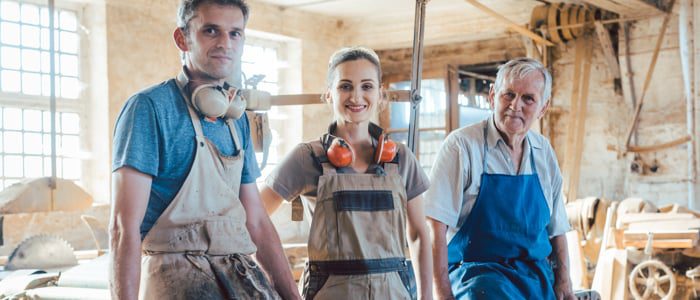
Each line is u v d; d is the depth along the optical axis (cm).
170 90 224
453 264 341
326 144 289
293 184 290
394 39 1052
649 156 911
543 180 351
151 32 834
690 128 861
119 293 206
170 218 216
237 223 228
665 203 895
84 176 802
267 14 977
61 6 785
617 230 630
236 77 343
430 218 326
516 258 338
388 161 290
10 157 737
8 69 738
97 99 799
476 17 990
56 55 780
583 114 930
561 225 361
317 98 365
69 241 656
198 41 226
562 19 908
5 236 597
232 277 221
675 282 585
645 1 840
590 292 379
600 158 962
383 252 279
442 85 1102
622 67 920
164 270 214
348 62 288
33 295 329
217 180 225
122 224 208
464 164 331
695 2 847
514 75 330
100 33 795
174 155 219
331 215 279
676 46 887
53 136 526
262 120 349
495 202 334
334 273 276
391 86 1134
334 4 995
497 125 338
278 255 255
